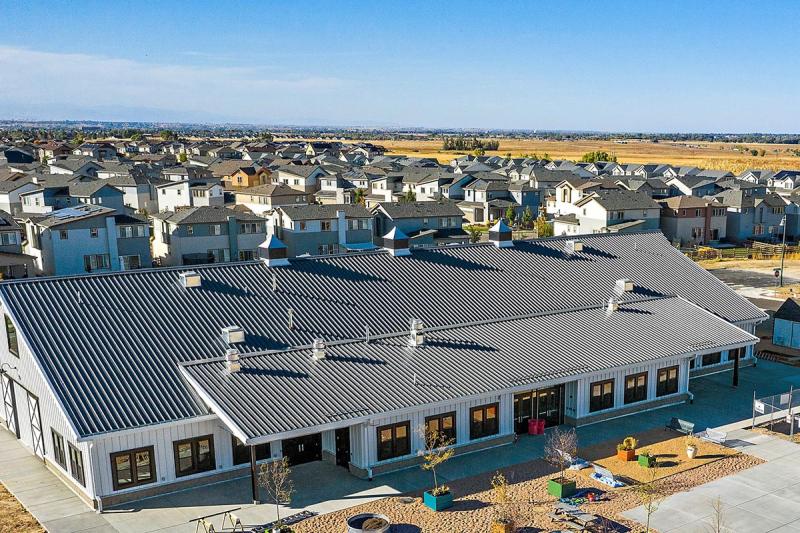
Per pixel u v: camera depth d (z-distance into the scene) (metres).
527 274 40.66
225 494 25.50
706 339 35.31
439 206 88.88
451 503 24.42
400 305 35.16
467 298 36.97
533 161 167.75
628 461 28.11
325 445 28.69
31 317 28.45
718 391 37.03
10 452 29.72
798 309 45.22
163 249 75.19
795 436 30.73
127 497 24.80
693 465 27.62
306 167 130.38
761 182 133.50
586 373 30.88
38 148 190.62
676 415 33.47
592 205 90.25
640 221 89.88
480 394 28.20
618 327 35.84
